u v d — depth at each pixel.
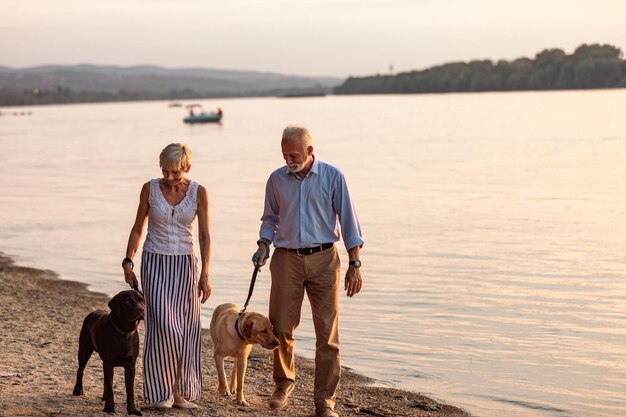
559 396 8.23
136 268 15.82
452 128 84.38
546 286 13.75
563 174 35.81
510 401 8.05
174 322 6.21
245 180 36.38
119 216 24.59
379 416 7.29
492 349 9.95
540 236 19.23
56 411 6.17
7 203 28.64
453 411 7.69
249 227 21.45
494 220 22.14
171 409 6.35
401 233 19.95
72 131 108.75
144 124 132.38
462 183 32.78
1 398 6.56
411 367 9.19
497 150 52.31
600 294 13.09
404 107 174.38
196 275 6.39
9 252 17.88
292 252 6.46
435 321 11.36
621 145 54.22
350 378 8.74
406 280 14.24
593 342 10.27
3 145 75.88
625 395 8.26
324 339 6.55
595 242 18.28
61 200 29.62
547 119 96.62
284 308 6.56
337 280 6.55
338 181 6.45
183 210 6.23
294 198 6.43
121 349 5.99
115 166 47.88
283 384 6.79
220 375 7.08
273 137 81.19
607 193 28.38
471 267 15.50
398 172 38.50
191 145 68.56
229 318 6.82
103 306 12.10
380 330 10.84
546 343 10.23
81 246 18.72
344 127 93.62
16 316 10.79
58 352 8.69
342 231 6.55
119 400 6.70
